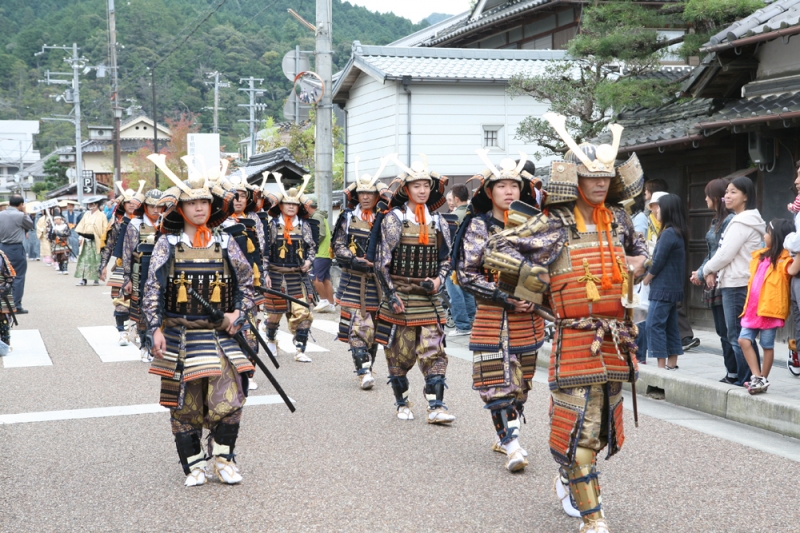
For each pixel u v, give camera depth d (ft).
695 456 17.84
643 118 41.63
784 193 31.91
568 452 12.65
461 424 21.01
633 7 39.70
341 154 111.75
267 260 29.12
